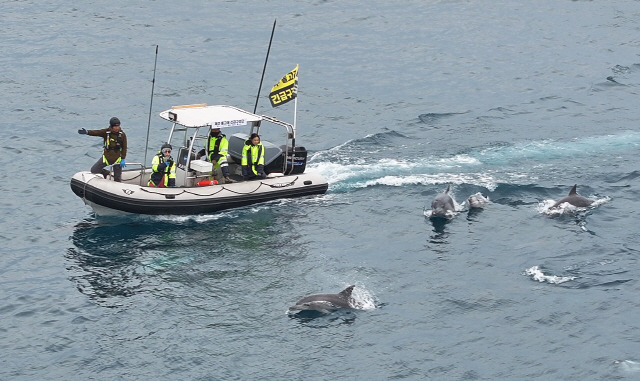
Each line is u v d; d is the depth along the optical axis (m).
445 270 49.25
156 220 56.00
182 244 52.50
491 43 99.00
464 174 62.88
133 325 43.66
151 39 97.12
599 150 67.38
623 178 61.41
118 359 40.88
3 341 42.31
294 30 101.94
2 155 66.25
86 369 40.16
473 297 46.19
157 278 48.38
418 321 44.06
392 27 104.06
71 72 85.88
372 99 81.19
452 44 98.38
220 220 56.16
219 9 109.62
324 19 106.44
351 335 42.81
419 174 63.06
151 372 39.94
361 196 59.66
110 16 105.31
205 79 85.19
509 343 42.06
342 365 40.47
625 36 102.00
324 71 88.75
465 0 115.94
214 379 39.44
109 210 56.25
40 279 48.28
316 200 59.28
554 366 40.12
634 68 90.44
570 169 63.38
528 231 53.72
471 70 90.00
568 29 104.62
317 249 51.97
